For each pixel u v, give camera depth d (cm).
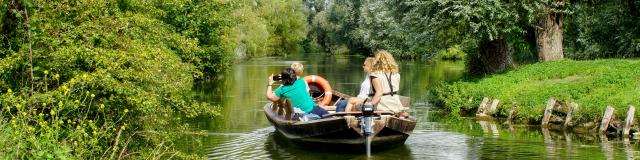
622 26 2338
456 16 1866
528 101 1516
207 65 2816
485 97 1611
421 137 1196
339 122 977
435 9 1994
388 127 989
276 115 1221
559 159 970
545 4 2012
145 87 822
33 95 709
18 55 745
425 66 4169
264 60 5747
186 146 1095
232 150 1055
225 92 2369
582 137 1214
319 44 7988
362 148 1021
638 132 1227
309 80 1417
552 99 1403
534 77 1819
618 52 2367
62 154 637
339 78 3222
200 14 2672
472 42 2019
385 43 3512
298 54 7650
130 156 835
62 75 789
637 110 1261
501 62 2145
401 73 3484
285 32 6788
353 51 6856
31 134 647
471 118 1551
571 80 1703
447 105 1731
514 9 1895
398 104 1063
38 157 618
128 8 1186
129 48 827
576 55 2530
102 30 826
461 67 3984
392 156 988
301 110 1109
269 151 1044
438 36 2042
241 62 5244
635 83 1475
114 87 756
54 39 771
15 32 784
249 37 5028
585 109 1355
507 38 2206
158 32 992
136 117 838
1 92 749
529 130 1323
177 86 856
